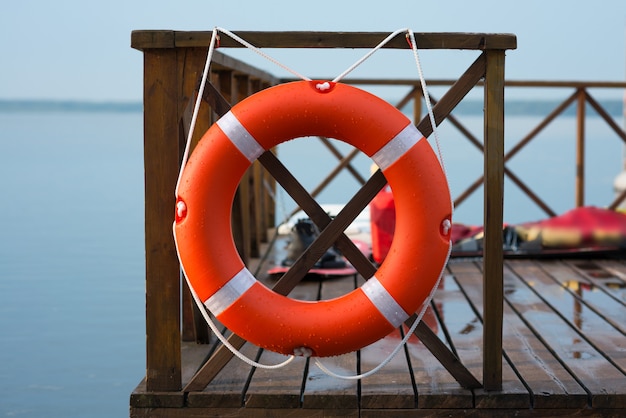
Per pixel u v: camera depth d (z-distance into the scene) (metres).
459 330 3.42
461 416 2.68
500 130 2.66
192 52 2.64
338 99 2.53
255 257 4.84
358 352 3.14
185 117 2.82
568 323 3.54
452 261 4.81
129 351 4.70
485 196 2.69
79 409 3.87
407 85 5.88
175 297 2.72
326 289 4.14
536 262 4.86
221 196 2.55
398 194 2.54
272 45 2.61
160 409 2.72
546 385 2.76
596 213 5.02
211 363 2.72
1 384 4.20
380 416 2.68
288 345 2.54
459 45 2.60
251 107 2.55
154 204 2.70
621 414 2.66
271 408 2.70
